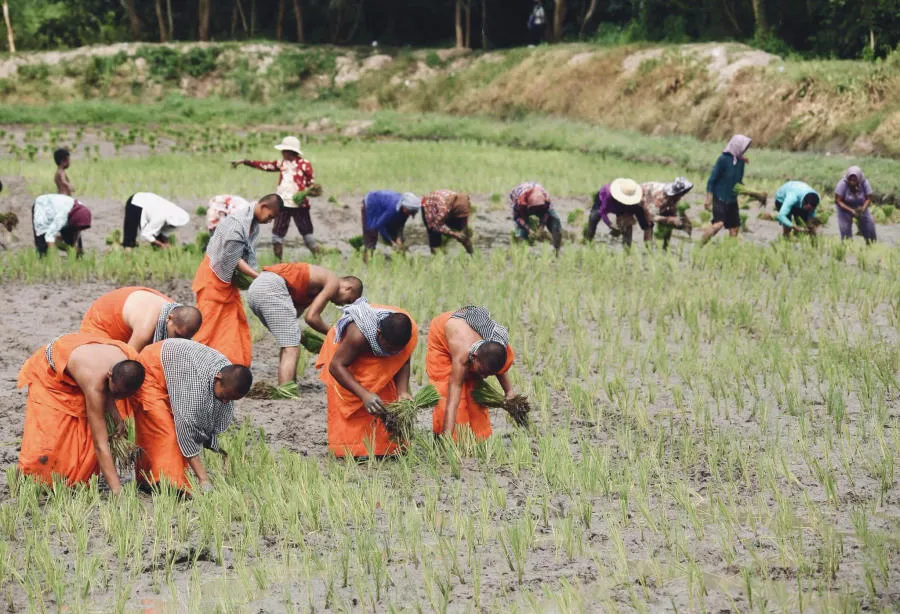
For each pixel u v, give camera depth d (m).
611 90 96.75
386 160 71.19
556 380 24.41
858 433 20.72
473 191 58.84
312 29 147.50
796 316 29.62
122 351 17.50
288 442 20.94
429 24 145.25
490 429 20.50
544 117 102.62
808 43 101.69
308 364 26.92
